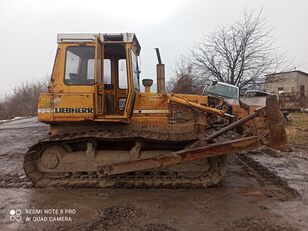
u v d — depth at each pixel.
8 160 9.29
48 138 6.03
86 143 6.36
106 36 6.29
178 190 6.04
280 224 4.48
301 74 42.84
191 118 6.62
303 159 8.87
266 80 20.39
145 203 5.35
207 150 5.77
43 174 6.33
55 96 5.99
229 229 4.32
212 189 6.09
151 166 5.88
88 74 6.14
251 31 20.17
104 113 6.47
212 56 21.02
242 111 7.62
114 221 4.61
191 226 4.43
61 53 6.17
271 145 5.59
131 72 6.31
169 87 20.97
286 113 17.81
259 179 6.82
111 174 5.98
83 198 5.62
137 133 6.14
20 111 37.19
